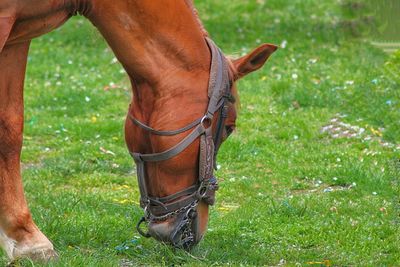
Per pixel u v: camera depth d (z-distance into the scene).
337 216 11.27
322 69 19.72
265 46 8.44
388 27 23.16
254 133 15.50
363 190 12.38
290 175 13.24
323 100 17.30
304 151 14.43
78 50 22.48
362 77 18.89
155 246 9.88
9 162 8.69
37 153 14.67
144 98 8.38
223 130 8.52
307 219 11.19
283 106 17.25
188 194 8.50
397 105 16.64
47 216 10.80
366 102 16.92
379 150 14.37
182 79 8.30
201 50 8.38
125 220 11.03
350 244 10.27
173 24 8.24
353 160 13.71
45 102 17.78
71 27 24.41
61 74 19.94
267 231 10.70
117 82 19.42
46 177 13.31
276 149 14.59
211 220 11.14
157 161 8.38
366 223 10.95
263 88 18.33
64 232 10.32
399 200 11.96
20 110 8.66
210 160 8.41
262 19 24.78
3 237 8.77
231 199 12.26
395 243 10.27
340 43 22.34
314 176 13.12
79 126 15.99
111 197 12.28
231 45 22.42
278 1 26.25
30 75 19.94
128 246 9.95
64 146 15.10
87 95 18.17
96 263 9.15
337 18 24.50
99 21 8.17
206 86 8.37
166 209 8.52
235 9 25.88
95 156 14.47
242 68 8.55
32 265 8.55
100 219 10.99
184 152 8.32
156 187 8.51
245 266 9.34
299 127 15.82
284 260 9.76
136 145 8.49
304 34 23.14
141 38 8.19
